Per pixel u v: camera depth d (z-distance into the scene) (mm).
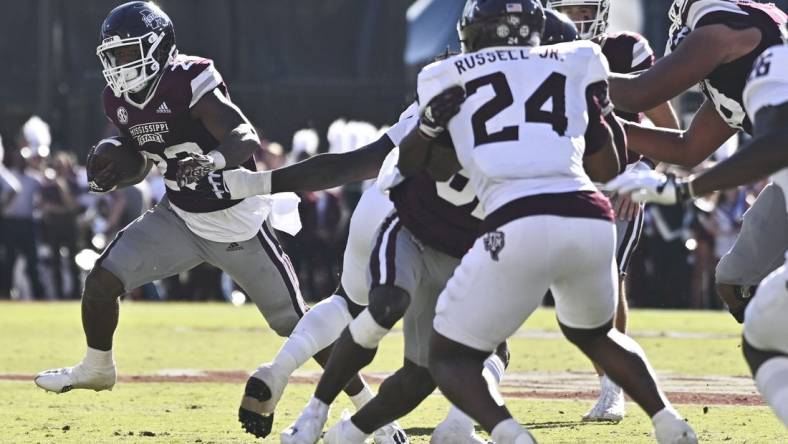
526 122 15172
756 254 20844
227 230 20562
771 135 14625
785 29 18250
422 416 22609
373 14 68250
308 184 18422
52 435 20281
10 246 56969
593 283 15250
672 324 44312
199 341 37938
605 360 15820
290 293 20906
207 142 20484
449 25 64188
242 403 18031
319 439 17734
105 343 21016
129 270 20641
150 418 22219
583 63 15703
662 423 15398
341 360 16656
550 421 22016
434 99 15422
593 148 15688
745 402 24094
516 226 14703
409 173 16219
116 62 20203
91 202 57656
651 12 55344
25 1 70312
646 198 14883
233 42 68188
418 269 16656
